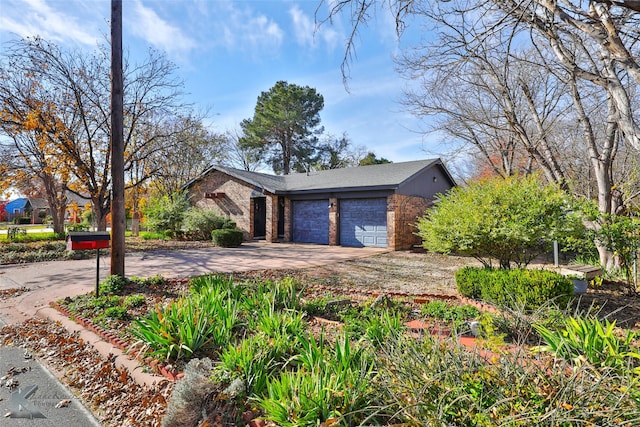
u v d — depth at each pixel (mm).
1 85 11742
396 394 2217
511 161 12211
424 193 16734
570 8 4402
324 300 5621
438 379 2184
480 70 9141
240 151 34188
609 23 4055
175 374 3281
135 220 22094
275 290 5297
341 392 2416
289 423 2312
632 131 4188
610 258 8281
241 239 16297
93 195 13586
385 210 15031
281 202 19422
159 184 20328
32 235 16047
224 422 2508
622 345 3123
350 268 10109
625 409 1831
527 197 6352
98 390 3293
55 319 5277
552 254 12836
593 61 6793
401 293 6535
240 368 2982
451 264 10914
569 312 4605
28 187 18547
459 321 4562
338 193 16188
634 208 8195
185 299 4684
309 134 34656
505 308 4066
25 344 4465
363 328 4227
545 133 8664
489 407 1945
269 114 32688
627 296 6312
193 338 3666
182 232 18531
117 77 6957
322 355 2990
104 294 6305
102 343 4211
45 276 8703
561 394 1897
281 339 3559
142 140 15141
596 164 8125
